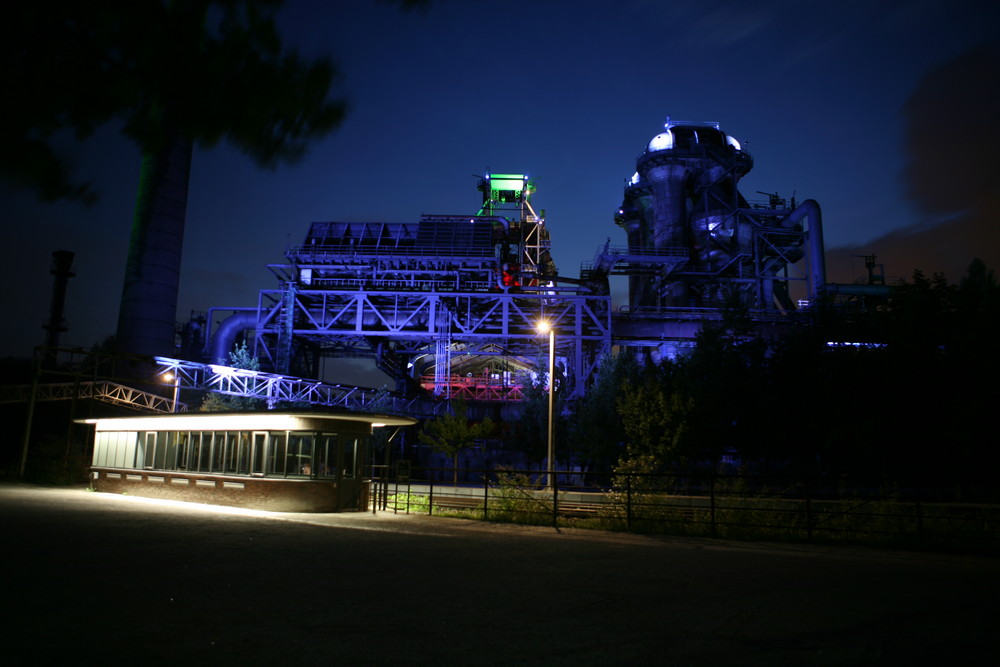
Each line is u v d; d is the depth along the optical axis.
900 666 5.89
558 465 57.41
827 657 6.13
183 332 89.75
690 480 36.50
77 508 20.09
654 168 94.00
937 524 16.91
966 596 9.28
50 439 46.94
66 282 79.94
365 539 14.75
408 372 88.81
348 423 23.08
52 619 6.70
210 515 19.08
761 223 92.69
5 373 60.03
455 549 13.51
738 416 46.81
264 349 78.62
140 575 9.32
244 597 8.15
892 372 37.03
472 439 46.88
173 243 73.00
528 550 13.57
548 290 78.94
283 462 21.86
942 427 34.31
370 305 76.62
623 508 19.27
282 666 5.46
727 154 92.62
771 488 20.75
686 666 5.80
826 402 42.00
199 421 24.30
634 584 9.88
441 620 7.32
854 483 40.41
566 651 6.20
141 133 4.54
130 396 48.81
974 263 35.31
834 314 49.31
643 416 30.86
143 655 5.61
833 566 12.16
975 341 33.41
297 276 78.50
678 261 81.75
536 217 87.75
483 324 79.94
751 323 52.16
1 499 22.91
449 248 77.75
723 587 9.77
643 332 79.00
